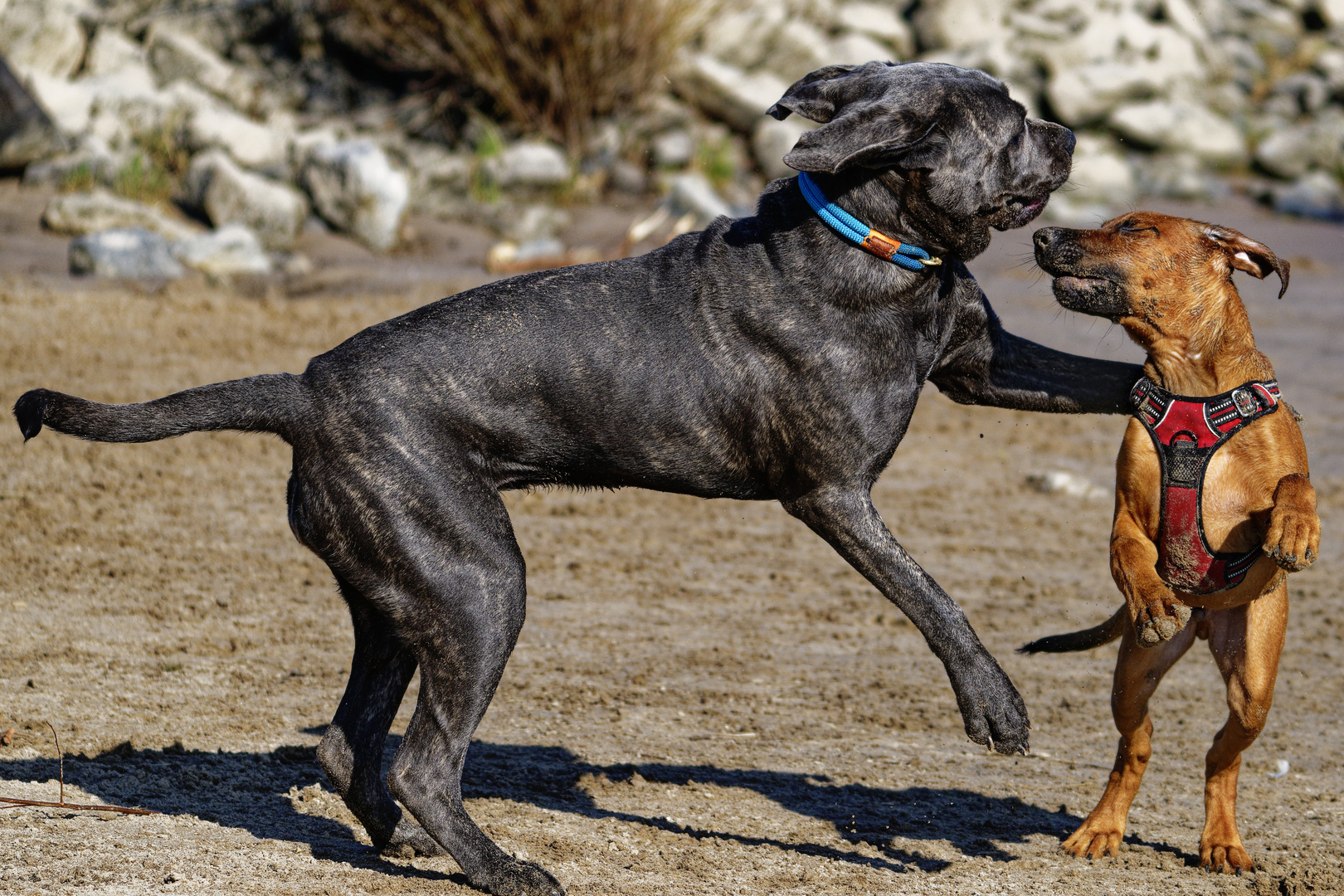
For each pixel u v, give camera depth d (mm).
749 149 32906
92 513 12828
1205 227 7168
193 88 29891
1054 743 9281
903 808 8008
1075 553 13734
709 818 7652
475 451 6645
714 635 11047
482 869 6379
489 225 27562
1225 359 7184
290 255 24078
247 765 7914
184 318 19938
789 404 6699
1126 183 35219
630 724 9125
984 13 38000
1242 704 7199
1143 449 7137
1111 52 38500
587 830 7309
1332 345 23094
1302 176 38000
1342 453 17438
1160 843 7625
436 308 6840
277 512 13461
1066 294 7336
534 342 6676
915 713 9672
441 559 6441
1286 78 42438
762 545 13758
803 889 6656
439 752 6488
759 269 6777
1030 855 7383
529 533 13609
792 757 8750
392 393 6535
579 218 28438
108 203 23750
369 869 6668
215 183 24953
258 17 31922
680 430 6742
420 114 31062
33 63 28484
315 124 30406
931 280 6828
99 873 6258
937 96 6590
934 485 16016
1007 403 7562
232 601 10930
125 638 9914
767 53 35156
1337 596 12781
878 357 6688
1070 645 8008
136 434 6449
